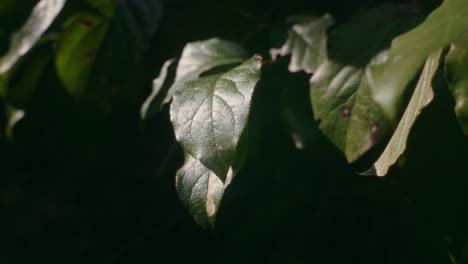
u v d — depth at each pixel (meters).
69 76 0.63
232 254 0.60
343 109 0.47
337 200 0.58
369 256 0.56
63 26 0.59
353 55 0.48
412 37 0.32
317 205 0.59
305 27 0.52
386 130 0.45
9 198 0.99
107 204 0.83
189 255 0.69
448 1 0.33
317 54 0.50
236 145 0.39
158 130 0.66
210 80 0.42
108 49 0.61
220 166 0.39
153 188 0.73
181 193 0.41
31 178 0.97
